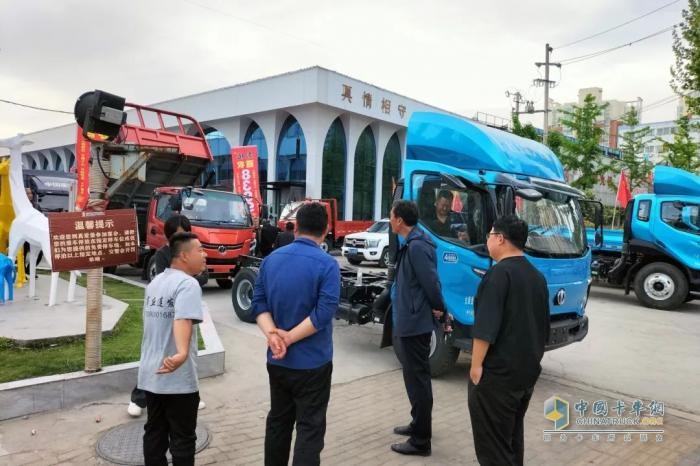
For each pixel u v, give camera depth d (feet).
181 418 10.36
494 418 9.70
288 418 10.21
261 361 20.72
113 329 20.31
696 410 17.97
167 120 103.65
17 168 26.03
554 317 19.26
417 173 20.18
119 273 47.14
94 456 12.32
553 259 18.67
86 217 15.81
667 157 81.05
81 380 15.44
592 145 85.51
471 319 18.33
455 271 18.72
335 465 12.64
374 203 95.76
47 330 19.24
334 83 82.53
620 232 44.06
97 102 15.60
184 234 10.68
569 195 20.72
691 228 37.06
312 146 83.76
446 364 19.39
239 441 13.58
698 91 44.50
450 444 14.02
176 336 9.78
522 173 19.62
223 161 98.17
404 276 13.57
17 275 29.96
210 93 95.40
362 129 91.15
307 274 9.75
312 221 10.19
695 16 42.52
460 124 20.15
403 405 16.78
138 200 44.52
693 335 29.89
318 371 9.75
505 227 10.07
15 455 12.26
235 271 37.78
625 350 26.02
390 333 19.01
